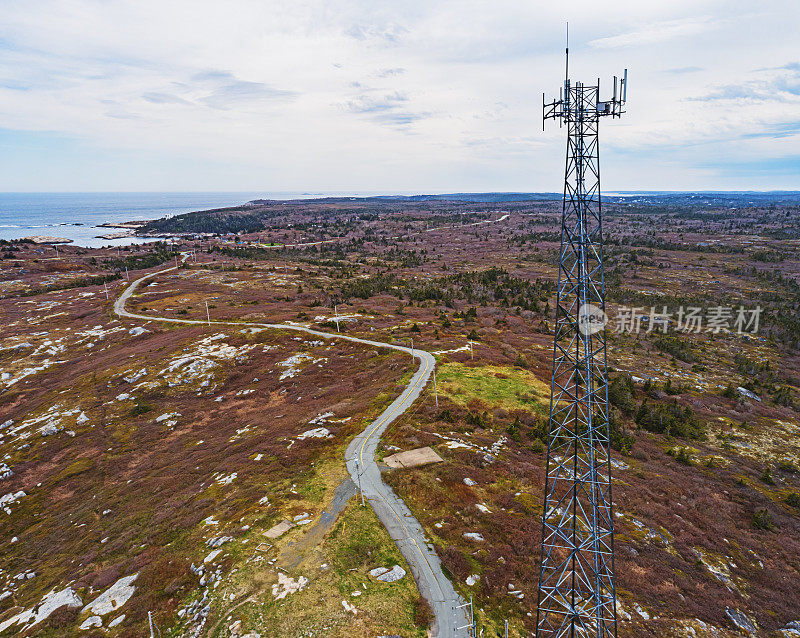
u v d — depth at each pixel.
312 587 33.06
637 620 33.31
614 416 72.94
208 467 57.84
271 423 68.50
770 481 59.56
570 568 36.56
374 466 49.78
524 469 50.69
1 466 69.38
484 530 40.56
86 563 42.62
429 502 43.59
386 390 72.00
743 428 76.12
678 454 64.12
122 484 60.00
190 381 93.25
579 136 24.09
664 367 106.19
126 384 93.81
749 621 35.06
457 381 74.56
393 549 37.81
